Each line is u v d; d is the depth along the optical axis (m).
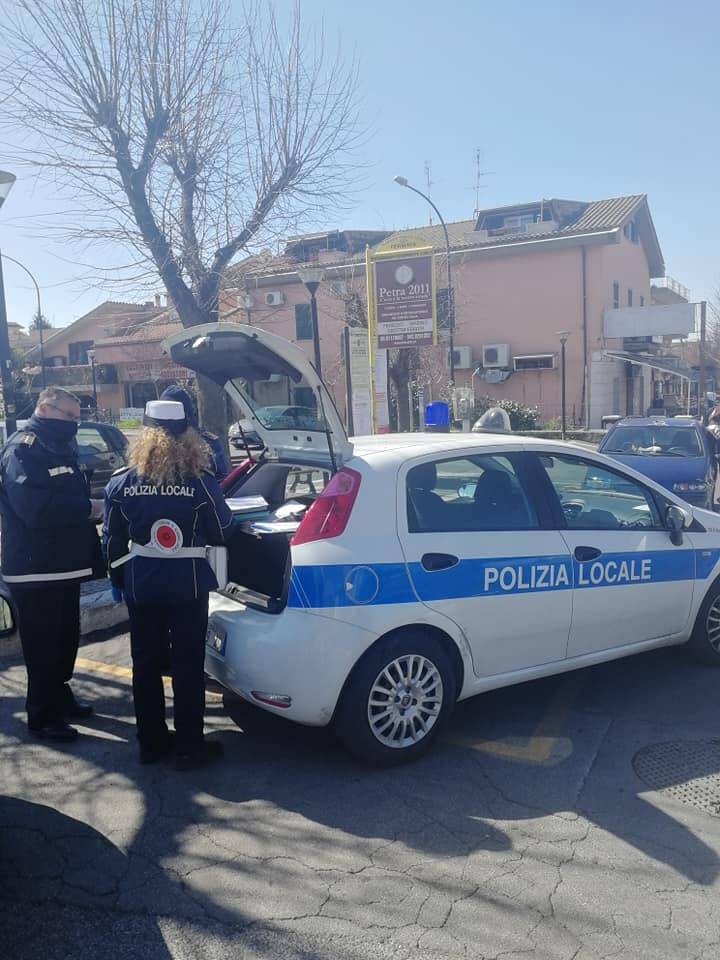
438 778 3.88
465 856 3.22
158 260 10.27
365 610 3.80
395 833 3.40
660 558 4.88
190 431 3.88
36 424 4.07
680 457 10.73
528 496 4.47
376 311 15.01
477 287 32.72
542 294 31.70
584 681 5.18
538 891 2.99
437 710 4.06
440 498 4.21
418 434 4.99
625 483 4.93
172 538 3.74
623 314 30.78
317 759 4.11
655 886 3.02
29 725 4.39
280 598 3.92
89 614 6.35
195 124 9.84
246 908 2.92
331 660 3.75
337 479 3.99
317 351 12.33
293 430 4.57
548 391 32.03
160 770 4.02
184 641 3.88
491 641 4.21
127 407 43.12
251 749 4.24
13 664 5.67
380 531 3.91
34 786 3.86
